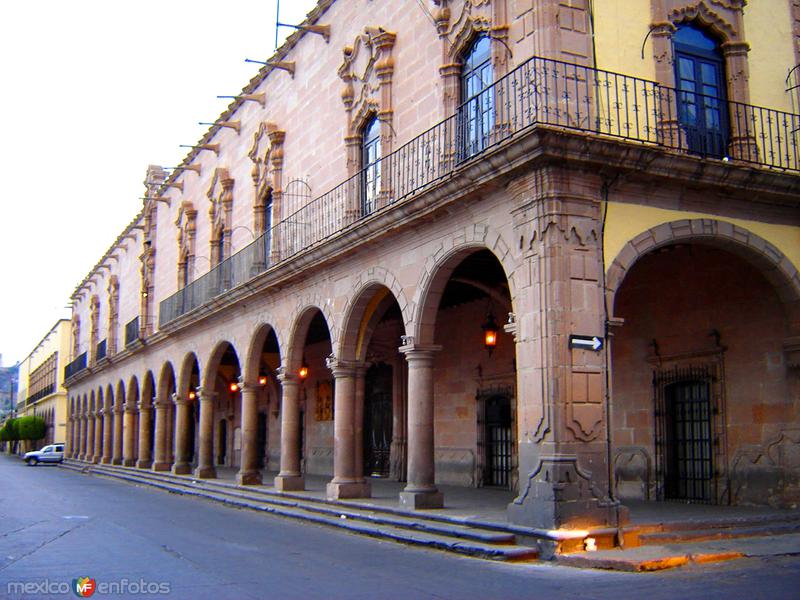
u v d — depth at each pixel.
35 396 87.88
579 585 8.61
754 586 8.41
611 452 10.93
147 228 35.78
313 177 19.66
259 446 31.92
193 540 12.58
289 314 19.36
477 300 19.36
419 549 11.39
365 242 15.34
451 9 14.51
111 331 43.19
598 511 10.59
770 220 12.97
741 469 13.66
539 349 10.93
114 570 9.71
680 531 11.17
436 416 20.56
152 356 32.62
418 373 14.00
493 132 12.92
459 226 13.05
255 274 22.00
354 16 18.23
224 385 37.06
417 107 15.37
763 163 12.57
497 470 18.50
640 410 15.51
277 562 10.33
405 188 15.39
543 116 11.47
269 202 23.00
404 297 14.45
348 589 8.49
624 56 12.39
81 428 49.03
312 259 17.39
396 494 17.27
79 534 13.38
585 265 11.12
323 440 26.39
